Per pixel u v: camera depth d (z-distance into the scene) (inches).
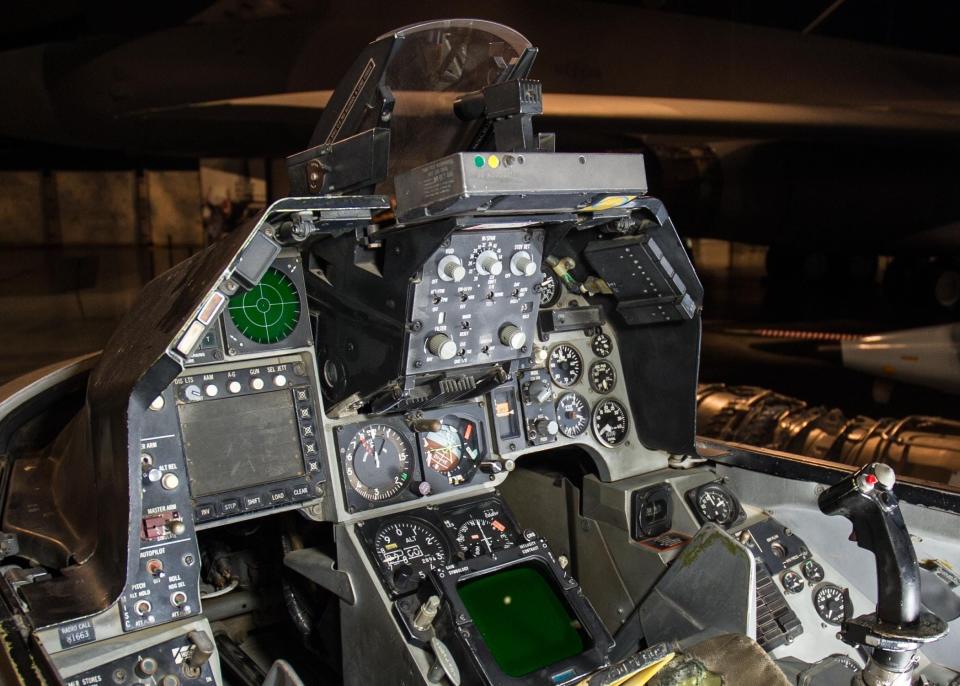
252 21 346.9
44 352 343.9
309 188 93.5
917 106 372.2
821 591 119.4
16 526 98.9
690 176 414.9
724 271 728.3
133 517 77.7
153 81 346.6
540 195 81.9
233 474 93.0
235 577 123.4
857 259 489.4
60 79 352.2
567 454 131.0
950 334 277.9
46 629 76.2
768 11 457.4
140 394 77.0
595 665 92.4
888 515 75.7
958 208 356.2
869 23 476.7
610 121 344.2
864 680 75.8
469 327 98.1
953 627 108.3
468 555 102.7
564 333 121.6
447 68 88.7
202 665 81.7
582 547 128.0
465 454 111.2
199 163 665.0
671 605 106.6
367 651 96.5
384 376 97.3
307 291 105.0
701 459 128.2
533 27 347.9
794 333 422.3
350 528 98.8
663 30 367.9
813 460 121.4
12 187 706.8
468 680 87.7
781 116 340.2
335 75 341.4
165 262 596.4
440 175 79.0
